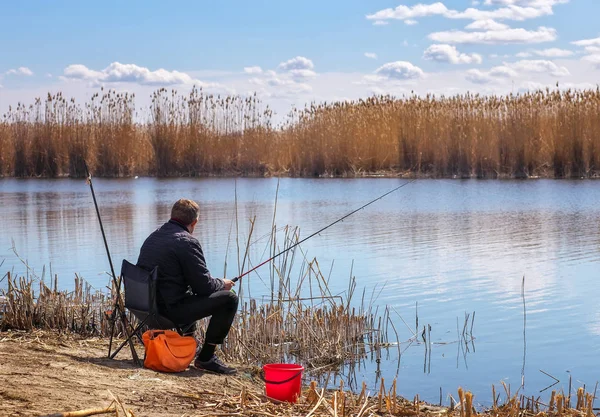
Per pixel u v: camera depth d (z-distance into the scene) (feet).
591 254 42.47
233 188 91.04
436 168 103.24
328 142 108.99
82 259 42.55
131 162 117.50
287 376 18.58
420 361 24.47
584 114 96.68
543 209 65.46
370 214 63.62
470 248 45.29
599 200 71.31
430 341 26.53
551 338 26.55
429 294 33.35
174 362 20.63
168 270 21.03
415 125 105.91
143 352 22.85
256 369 22.95
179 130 117.50
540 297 32.45
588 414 17.35
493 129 100.32
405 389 21.85
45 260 42.32
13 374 18.52
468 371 23.32
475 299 32.35
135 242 48.57
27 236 52.03
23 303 26.63
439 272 38.01
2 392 16.76
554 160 97.66
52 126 119.65
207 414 16.65
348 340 26.78
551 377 22.62
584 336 26.66
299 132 111.45
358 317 27.48
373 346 26.16
